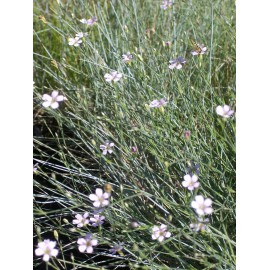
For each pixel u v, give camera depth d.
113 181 0.25
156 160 0.23
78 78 0.32
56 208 0.26
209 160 0.21
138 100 0.25
